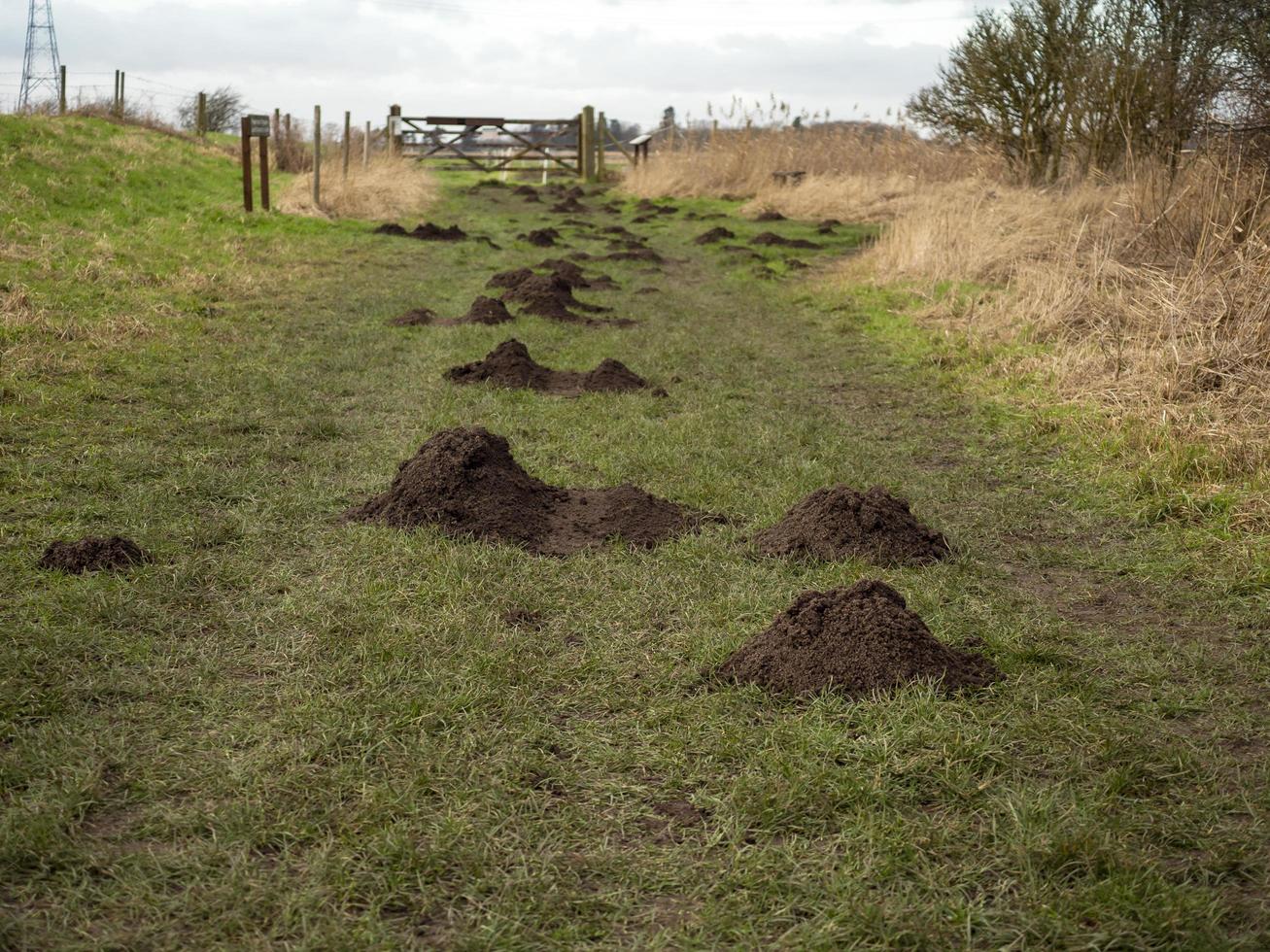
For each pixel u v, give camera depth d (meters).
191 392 8.19
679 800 3.48
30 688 3.92
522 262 16.31
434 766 3.55
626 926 2.90
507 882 3.00
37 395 7.66
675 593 5.06
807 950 2.79
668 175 29.78
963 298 12.20
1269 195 10.92
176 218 16.27
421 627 4.56
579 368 9.77
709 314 13.01
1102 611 5.12
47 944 2.72
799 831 3.31
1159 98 16.52
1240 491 6.33
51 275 11.26
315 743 3.66
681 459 7.11
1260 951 2.82
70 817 3.19
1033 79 20.03
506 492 5.99
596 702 4.08
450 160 37.41
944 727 3.80
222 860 3.07
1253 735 3.96
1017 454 7.59
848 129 29.16
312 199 19.89
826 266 16.95
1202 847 3.26
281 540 5.54
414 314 11.61
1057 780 3.60
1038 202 16.30
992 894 3.03
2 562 5.02
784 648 4.26
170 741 3.68
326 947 2.75
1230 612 5.04
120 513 5.72
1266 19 12.67
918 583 5.23
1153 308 9.65
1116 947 2.83
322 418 7.78
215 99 36.53
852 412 8.83
